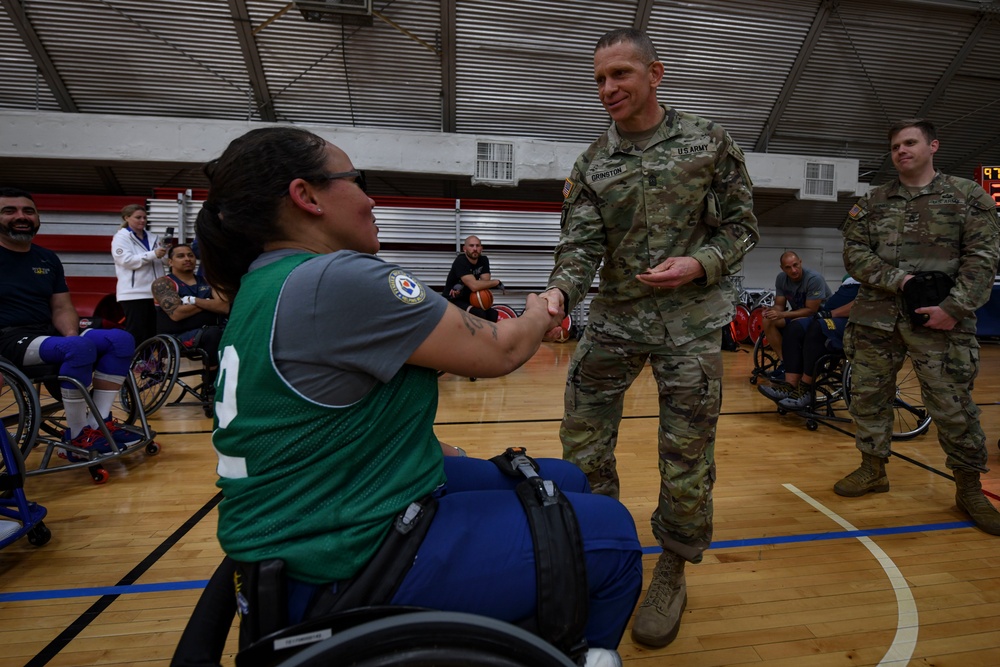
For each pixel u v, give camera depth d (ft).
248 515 2.38
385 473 2.53
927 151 7.64
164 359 13.00
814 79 27.20
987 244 7.09
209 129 24.17
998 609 5.68
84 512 8.04
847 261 8.30
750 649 5.05
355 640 2.06
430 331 2.48
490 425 12.57
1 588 6.03
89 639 5.16
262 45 23.36
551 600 2.51
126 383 11.22
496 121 27.20
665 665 4.82
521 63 25.25
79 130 23.31
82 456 9.25
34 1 21.13
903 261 7.78
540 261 28.32
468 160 26.35
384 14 23.11
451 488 3.31
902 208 7.84
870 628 5.37
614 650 2.85
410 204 27.48
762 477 9.48
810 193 29.07
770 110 28.25
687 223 5.02
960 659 4.92
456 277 19.29
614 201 4.99
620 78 4.61
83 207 24.82
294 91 25.11
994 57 26.91
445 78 25.32
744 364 21.35
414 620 2.13
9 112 22.82
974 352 7.51
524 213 28.07
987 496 8.58
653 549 6.86
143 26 22.24
